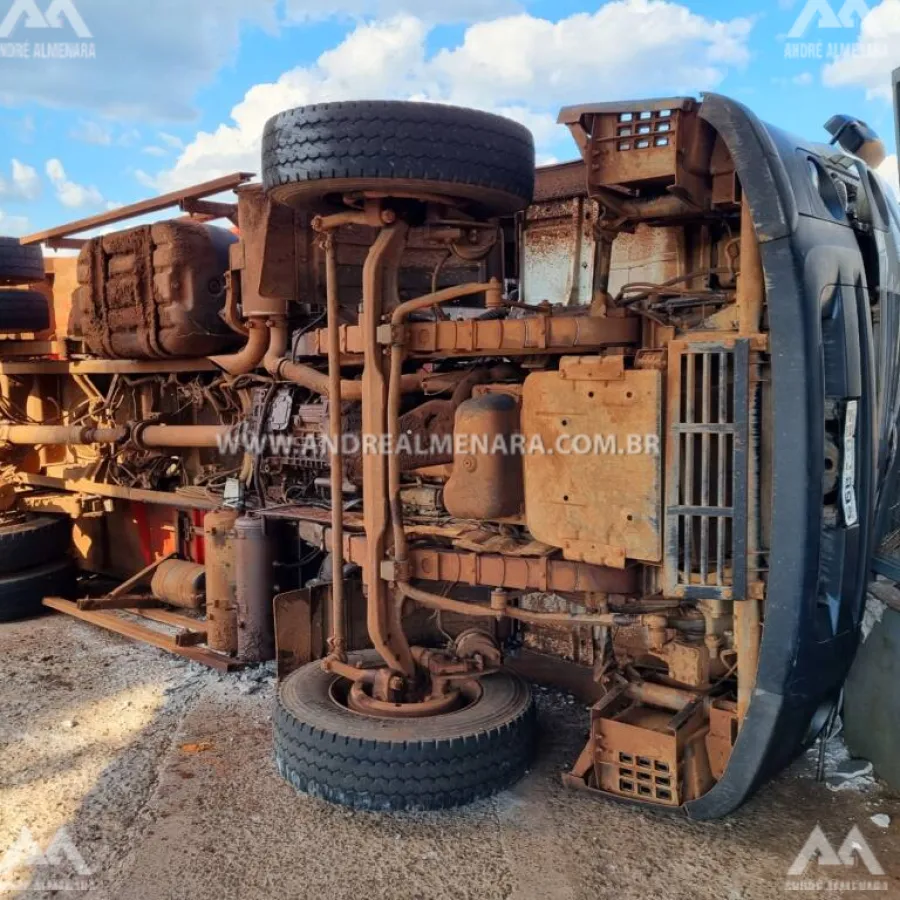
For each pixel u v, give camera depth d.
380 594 3.86
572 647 4.81
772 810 3.51
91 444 7.21
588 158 3.28
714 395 3.13
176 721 4.59
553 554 3.56
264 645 5.38
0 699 5.02
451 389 4.23
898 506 4.21
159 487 6.79
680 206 3.41
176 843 3.37
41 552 7.05
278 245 5.30
